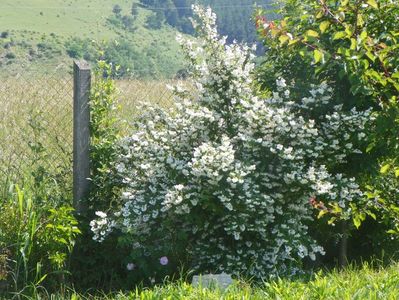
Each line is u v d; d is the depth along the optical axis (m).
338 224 9.85
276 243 9.08
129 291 8.55
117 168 9.23
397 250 9.95
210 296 7.34
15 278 8.82
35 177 9.61
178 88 9.82
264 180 9.09
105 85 9.90
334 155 9.32
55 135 9.92
